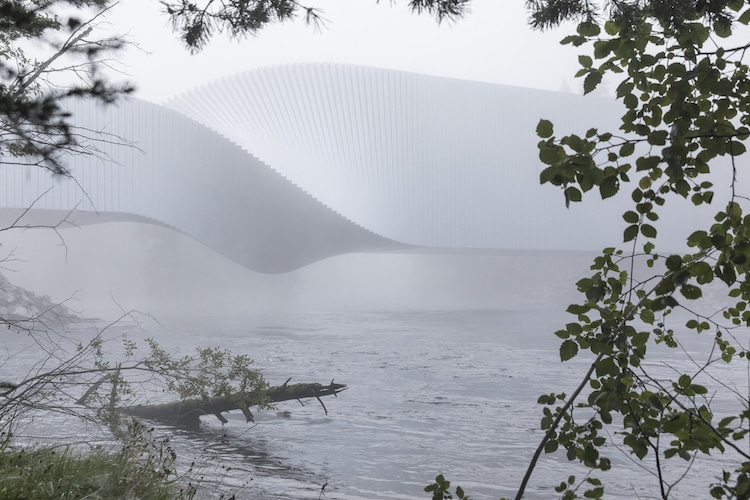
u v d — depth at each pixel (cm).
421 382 2197
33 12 562
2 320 665
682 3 338
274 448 1263
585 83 310
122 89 602
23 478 430
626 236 295
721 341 326
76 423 968
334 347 3312
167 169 5575
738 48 282
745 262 265
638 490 1015
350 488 1012
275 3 549
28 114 530
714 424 1355
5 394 660
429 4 509
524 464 1195
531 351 3120
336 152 6106
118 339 3444
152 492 518
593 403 308
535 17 453
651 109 299
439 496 352
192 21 562
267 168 5819
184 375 1210
